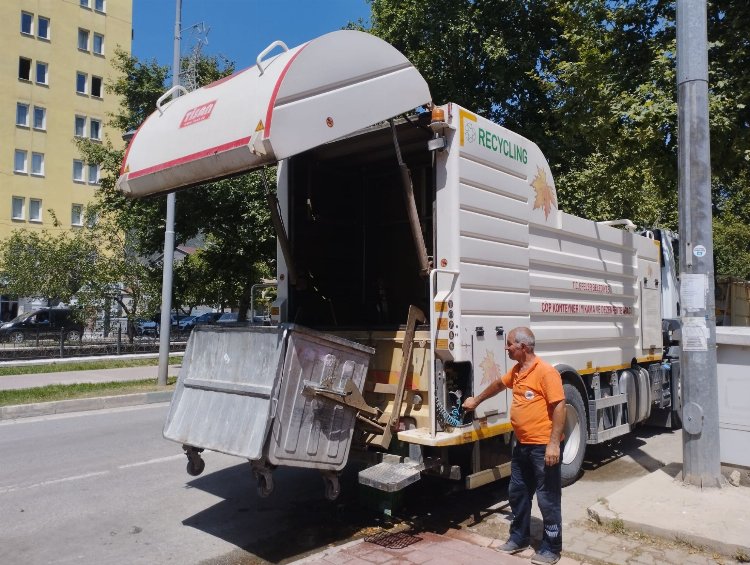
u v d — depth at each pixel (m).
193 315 46.19
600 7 11.36
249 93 4.48
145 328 27.92
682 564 4.51
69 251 22.12
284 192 6.44
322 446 4.75
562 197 15.72
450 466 5.18
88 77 44.41
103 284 21.44
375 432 5.29
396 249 7.04
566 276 6.89
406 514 5.77
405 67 5.21
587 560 4.59
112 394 12.34
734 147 9.14
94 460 7.77
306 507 5.97
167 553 4.90
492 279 5.53
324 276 6.78
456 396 5.12
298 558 4.80
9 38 40.56
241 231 17.75
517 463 4.75
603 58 11.23
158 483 6.78
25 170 41.25
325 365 4.78
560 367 6.41
